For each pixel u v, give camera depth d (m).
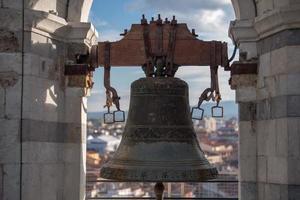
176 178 6.21
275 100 7.71
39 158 7.77
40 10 7.75
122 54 7.81
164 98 6.66
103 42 7.93
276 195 7.64
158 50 7.11
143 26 7.15
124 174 6.25
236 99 8.16
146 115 6.61
